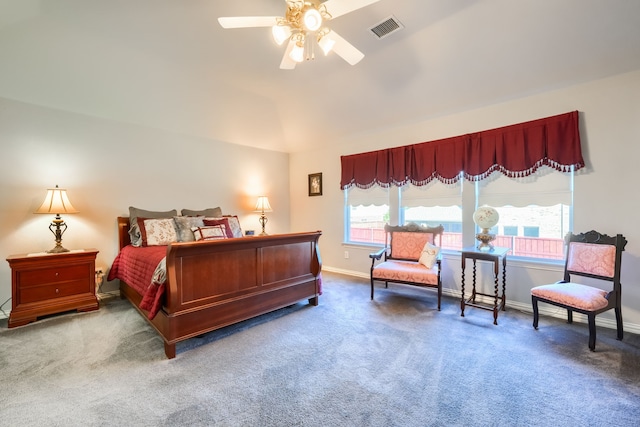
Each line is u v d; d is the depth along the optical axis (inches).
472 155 135.9
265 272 112.8
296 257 125.0
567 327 105.0
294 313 121.3
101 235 144.3
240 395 68.9
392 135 167.2
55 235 126.3
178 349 91.0
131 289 127.0
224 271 99.7
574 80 107.7
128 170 153.1
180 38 108.2
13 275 108.8
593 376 74.9
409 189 162.6
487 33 99.8
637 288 100.5
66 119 134.0
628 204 101.4
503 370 78.2
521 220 130.0
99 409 64.2
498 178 132.0
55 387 72.0
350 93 148.6
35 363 82.8
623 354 85.6
